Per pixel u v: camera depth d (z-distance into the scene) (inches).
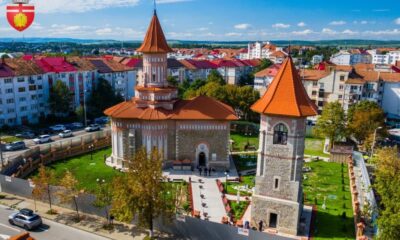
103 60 5315.0
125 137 2586.1
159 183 1541.6
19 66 3988.7
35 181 1784.0
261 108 1632.6
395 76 4532.5
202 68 6811.0
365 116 3216.0
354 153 2874.0
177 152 2586.1
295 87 1609.3
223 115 2532.0
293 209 1640.0
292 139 1592.0
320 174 2591.0
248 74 7514.8
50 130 3772.1
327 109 3196.4
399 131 3737.7
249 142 3378.4
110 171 2519.7
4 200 1974.7
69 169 2554.1
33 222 1652.3
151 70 2576.3
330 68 4731.8
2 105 3745.1
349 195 2181.3
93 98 4448.8
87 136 3203.7
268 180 1680.6
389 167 2012.8
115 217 1721.2
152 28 2549.2
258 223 1724.9
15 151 3016.7
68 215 1813.5
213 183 2324.1
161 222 1656.0
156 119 2466.8
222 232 1535.4
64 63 4525.1
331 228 1738.4
